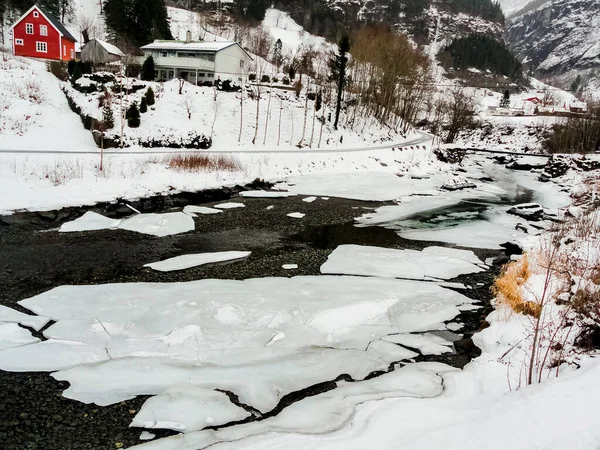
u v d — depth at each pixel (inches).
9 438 208.1
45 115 1016.9
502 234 635.5
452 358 299.9
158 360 276.1
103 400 237.6
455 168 1305.4
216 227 609.9
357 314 351.6
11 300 358.9
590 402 162.1
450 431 174.7
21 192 612.4
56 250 484.1
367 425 206.2
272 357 286.5
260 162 980.6
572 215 726.5
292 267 465.4
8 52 1569.9
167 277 423.2
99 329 311.4
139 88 1245.1
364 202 823.1
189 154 907.4
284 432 209.8
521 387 217.6
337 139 1402.6
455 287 430.0
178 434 212.7
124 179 719.1
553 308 315.6
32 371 260.1
